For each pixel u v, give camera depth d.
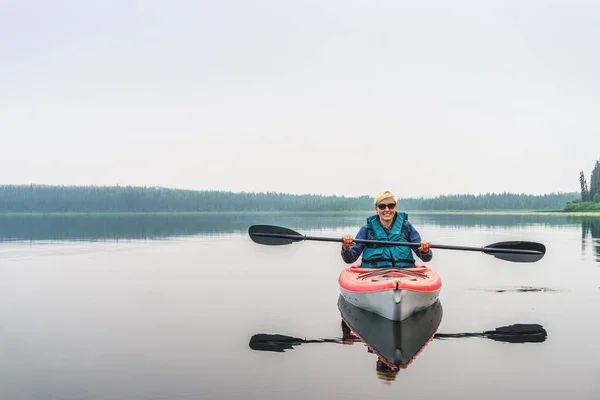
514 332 7.44
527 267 14.46
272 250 20.19
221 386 5.41
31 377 5.74
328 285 11.67
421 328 7.68
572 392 5.19
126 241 24.78
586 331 7.47
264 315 8.62
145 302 9.83
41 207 128.00
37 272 14.09
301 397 5.10
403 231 10.02
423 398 5.04
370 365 6.02
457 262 15.78
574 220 50.34
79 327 7.93
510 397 5.06
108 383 5.53
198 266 15.17
